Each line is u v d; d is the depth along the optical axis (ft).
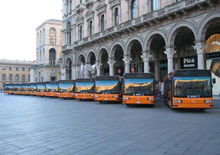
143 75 63.98
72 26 164.86
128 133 28.73
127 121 38.52
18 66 379.55
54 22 253.44
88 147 22.47
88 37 133.08
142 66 118.32
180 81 51.13
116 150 21.20
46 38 248.52
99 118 42.78
